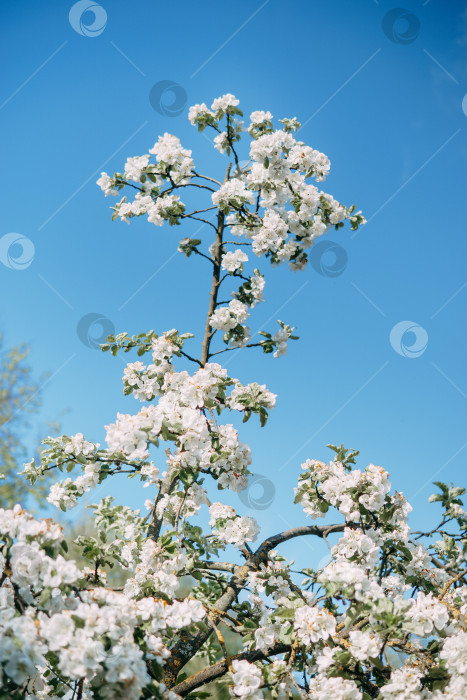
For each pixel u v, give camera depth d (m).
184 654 4.02
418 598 3.06
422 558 4.39
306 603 3.67
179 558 3.61
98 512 4.27
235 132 5.25
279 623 3.43
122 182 5.17
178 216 5.06
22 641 2.43
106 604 2.82
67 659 2.46
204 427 3.68
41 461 4.64
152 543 3.66
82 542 3.77
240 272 5.05
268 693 3.08
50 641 2.49
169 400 4.02
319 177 5.11
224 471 4.26
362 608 2.97
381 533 4.37
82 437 4.54
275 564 4.16
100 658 2.49
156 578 3.49
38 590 2.73
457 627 3.25
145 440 3.54
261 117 5.23
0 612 2.57
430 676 2.92
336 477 4.55
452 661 2.88
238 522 4.41
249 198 4.89
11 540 2.71
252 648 3.50
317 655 3.33
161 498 4.35
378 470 4.32
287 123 5.31
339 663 3.03
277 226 4.89
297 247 5.05
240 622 3.87
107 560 3.77
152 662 2.86
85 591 2.94
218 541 4.50
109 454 4.50
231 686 3.16
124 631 2.71
